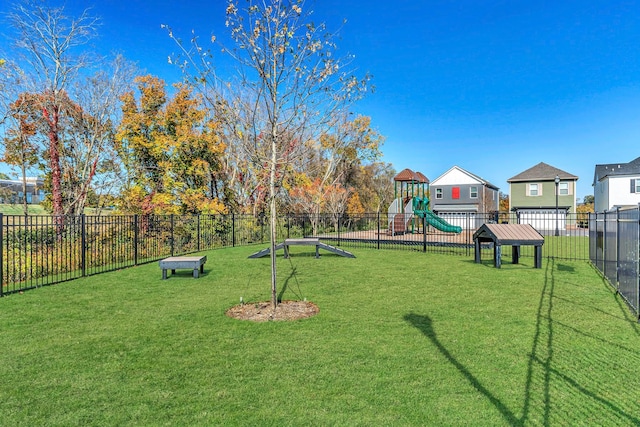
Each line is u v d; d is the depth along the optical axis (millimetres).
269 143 5969
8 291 6828
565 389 3074
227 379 3266
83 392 3049
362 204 37562
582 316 5188
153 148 20203
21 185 18156
